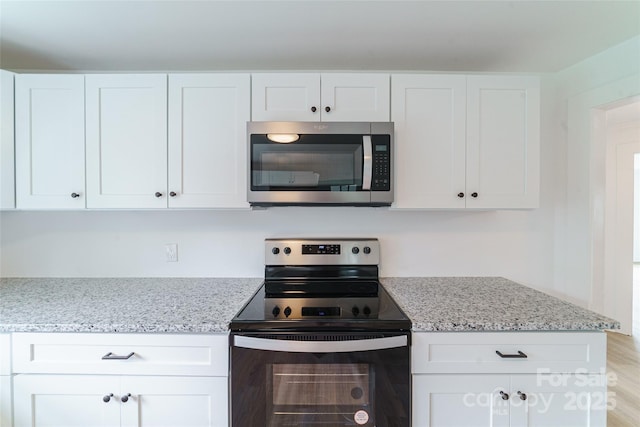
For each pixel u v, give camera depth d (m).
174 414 1.15
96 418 1.15
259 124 1.42
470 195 1.51
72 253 1.81
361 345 1.11
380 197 1.44
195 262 1.83
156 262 1.82
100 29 1.41
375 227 1.84
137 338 1.15
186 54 1.65
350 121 1.48
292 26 1.40
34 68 1.80
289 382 1.14
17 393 1.15
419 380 1.15
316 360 1.12
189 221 1.82
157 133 1.49
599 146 1.77
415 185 1.50
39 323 1.14
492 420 1.16
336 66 1.79
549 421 1.16
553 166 1.88
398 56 1.68
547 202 1.88
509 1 1.23
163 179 1.49
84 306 1.33
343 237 1.83
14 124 1.47
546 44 1.57
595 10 1.29
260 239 1.83
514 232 1.87
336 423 1.13
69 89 1.48
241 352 1.13
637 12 1.30
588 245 1.79
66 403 1.15
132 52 1.63
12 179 1.48
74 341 1.15
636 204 7.38
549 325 1.14
